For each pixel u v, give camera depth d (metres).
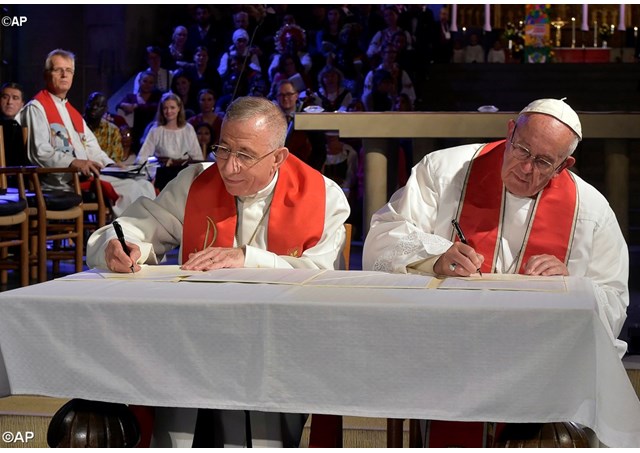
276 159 2.96
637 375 3.42
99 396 2.30
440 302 2.22
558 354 2.15
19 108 7.01
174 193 3.21
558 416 2.16
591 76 12.98
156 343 2.27
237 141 2.87
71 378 2.31
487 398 2.18
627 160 5.25
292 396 2.23
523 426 2.33
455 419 2.19
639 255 7.86
